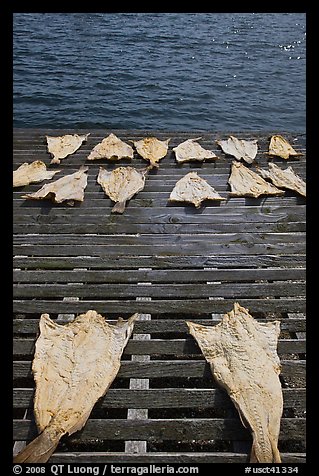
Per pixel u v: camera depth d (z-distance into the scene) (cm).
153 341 398
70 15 2558
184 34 2267
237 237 534
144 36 2211
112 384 381
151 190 636
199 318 441
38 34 2161
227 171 688
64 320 425
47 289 455
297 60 1927
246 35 2277
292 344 397
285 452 334
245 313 405
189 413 370
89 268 494
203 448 342
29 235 533
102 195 614
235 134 843
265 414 323
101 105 1411
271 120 1373
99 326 393
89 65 1772
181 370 376
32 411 343
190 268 495
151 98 1487
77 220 563
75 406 330
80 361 361
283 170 670
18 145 784
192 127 1304
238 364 359
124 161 721
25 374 372
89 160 719
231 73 1758
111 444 343
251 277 477
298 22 2533
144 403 351
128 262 496
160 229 551
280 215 574
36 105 1384
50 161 722
